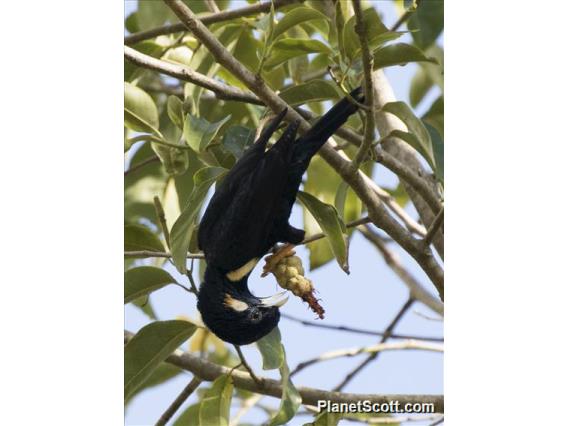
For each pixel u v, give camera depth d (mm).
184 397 10539
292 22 9484
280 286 9414
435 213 10164
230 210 9594
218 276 9820
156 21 12664
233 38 11891
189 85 11203
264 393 10383
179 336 9672
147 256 9883
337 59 9383
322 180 11953
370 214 9805
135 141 10000
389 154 10523
